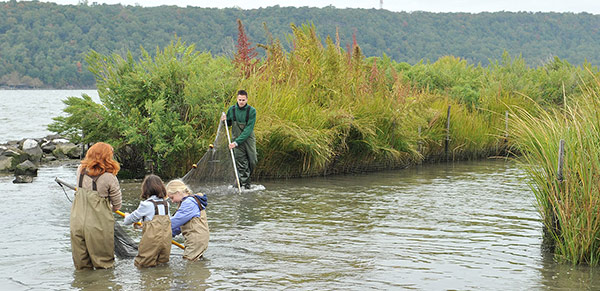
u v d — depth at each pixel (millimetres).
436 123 19469
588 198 7375
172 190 7625
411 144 17641
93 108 14117
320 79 16562
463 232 9062
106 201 7070
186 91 14156
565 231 7539
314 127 14984
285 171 14812
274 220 9727
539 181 8164
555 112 8773
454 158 20141
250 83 15336
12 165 15133
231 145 12250
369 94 17438
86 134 14562
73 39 155875
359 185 13758
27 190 12156
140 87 14359
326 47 17562
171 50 15133
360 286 6512
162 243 7129
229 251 7836
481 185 13961
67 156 18219
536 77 27250
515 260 7578
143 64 14789
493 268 7230
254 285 6500
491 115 21906
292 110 14922
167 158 14078
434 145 19438
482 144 20703
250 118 12641
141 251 7117
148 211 7117
